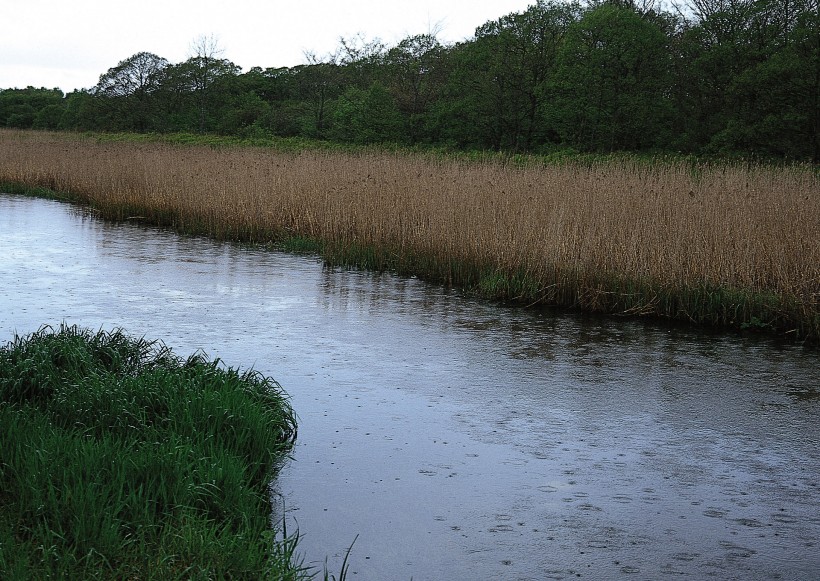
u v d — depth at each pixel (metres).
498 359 9.12
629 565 4.77
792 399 7.97
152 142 44.00
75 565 4.20
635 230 12.55
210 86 65.31
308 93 58.09
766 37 38.91
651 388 8.21
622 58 40.34
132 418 6.09
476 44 48.44
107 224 19.69
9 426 5.68
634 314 11.59
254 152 30.86
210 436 5.81
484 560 4.79
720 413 7.52
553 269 12.30
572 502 5.59
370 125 48.34
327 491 5.67
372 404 7.46
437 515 5.35
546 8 47.12
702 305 11.20
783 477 6.12
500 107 46.00
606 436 6.86
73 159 29.28
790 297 10.90
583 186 15.08
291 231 17.64
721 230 12.21
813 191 15.02
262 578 4.23
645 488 5.86
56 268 13.70
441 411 7.34
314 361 8.75
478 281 13.31
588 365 8.99
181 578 4.21
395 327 10.44
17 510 4.79
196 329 9.91
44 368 6.90
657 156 33.72
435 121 48.25
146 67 67.12
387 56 52.53
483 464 6.19
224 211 18.45
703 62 39.38
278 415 6.65
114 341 7.86
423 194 15.90
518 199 14.55
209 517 5.02
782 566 4.79
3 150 34.19
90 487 4.71
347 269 14.73
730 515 5.46
